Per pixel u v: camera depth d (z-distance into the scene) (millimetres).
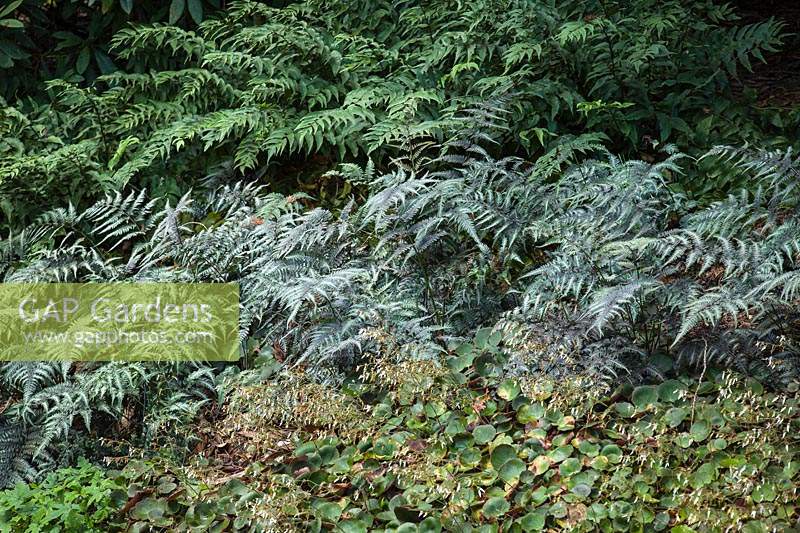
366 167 5004
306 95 5586
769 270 3498
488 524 3221
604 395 3609
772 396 3350
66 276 4383
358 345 3848
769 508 2965
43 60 6320
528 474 3365
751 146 5105
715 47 5500
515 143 5367
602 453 3393
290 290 3902
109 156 5656
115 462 4039
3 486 3928
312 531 3289
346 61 5773
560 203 4230
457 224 4371
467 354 3986
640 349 3707
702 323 3816
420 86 5508
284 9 5945
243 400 3859
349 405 3709
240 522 3420
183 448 3971
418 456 3512
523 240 4285
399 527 3246
